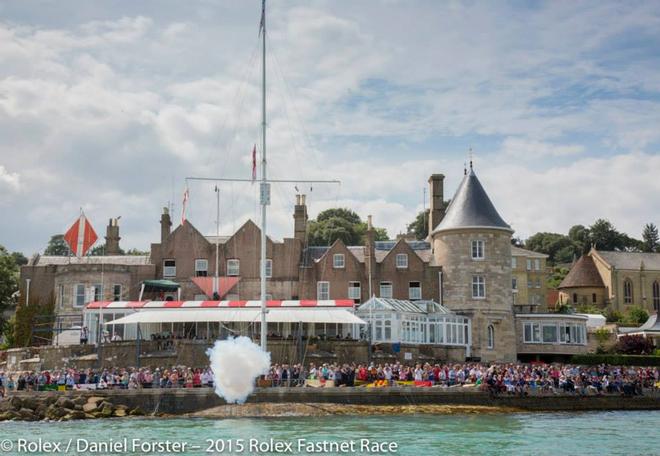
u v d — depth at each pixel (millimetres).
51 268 82062
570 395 56500
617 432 43438
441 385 55750
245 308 68812
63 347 64688
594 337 99625
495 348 79688
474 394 54094
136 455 35594
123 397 51938
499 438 40625
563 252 191375
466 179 84188
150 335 72500
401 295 82000
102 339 70375
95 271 80125
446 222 82438
